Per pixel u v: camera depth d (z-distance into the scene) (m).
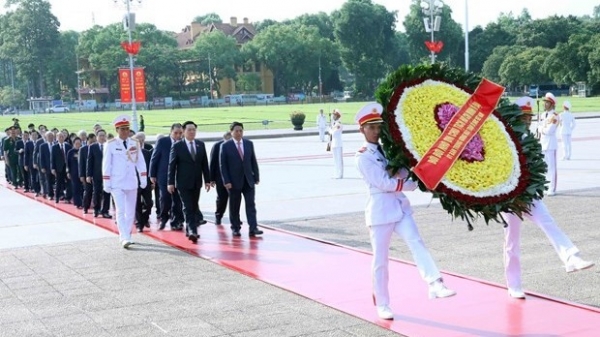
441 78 6.76
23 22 118.19
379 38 114.44
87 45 118.50
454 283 7.98
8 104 119.94
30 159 19.83
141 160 12.02
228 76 115.81
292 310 7.22
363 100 112.06
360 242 10.65
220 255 10.12
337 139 19.72
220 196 12.66
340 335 6.35
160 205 12.90
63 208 16.38
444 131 6.39
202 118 64.69
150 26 120.12
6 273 9.49
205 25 145.62
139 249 10.87
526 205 6.51
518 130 6.74
